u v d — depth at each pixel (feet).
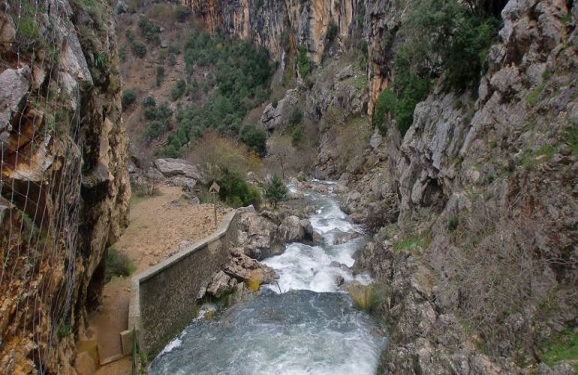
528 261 34.60
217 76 251.60
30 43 23.00
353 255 68.08
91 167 33.63
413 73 75.20
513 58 46.19
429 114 63.16
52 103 24.49
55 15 27.30
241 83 235.20
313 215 92.22
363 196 93.97
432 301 40.65
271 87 222.28
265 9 235.20
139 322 40.34
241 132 170.91
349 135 133.80
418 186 59.11
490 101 47.65
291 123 176.24
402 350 37.58
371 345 43.93
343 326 47.78
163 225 66.95
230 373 40.42
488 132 46.78
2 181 19.83
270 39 233.35
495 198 41.01
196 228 64.64
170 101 256.11
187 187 91.61
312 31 185.88
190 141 184.96
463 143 50.80
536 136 39.22
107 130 37.83
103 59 36.01
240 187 89.56
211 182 88.74
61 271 24.63
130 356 38.68
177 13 298.56
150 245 58.70
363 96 136.15
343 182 120.06
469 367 31.99
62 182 24.94
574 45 39.32
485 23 52.60
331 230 80.89
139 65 278.67
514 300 33.86
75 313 35.24
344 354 42.52
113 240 43.04
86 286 35.29
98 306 44.39
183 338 47.06
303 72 188.55
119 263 51.19
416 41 67.05
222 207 77.30
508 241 37.22
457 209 45.50
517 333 31.91
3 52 21.45
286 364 41.29
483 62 51.85
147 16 299.58
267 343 44.91
